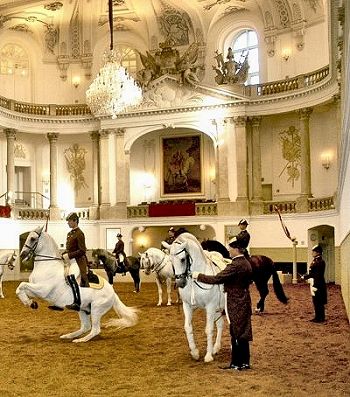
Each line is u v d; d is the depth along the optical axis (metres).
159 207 32.78
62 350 10.79
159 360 9.79
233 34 34.62
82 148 36.38
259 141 31.98
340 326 13.45
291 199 32.50
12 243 32.50
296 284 27.00
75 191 36.38
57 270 11.70
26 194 36.12
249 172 32.16
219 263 10.46
